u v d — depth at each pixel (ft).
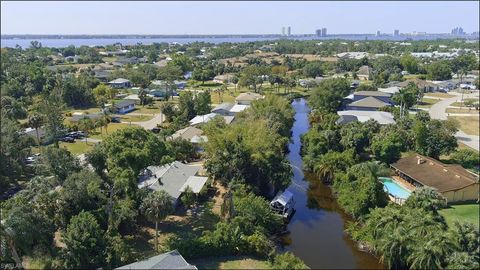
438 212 205.36
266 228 201.26
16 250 155.43
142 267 151.23
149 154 209.97
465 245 160.25
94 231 161.38
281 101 390.63
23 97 480.23
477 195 235.81
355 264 177.99
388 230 175.42
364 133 306.55
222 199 235.61
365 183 212.43
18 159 262.47
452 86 649.61
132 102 487.61
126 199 197.06
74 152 309.63
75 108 483.10
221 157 245.65
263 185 248.52
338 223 218.38
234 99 538.06
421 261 156.35
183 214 217.77
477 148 337.11
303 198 250.37
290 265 164.45
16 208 153.99
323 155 281.33
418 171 258.16
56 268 147.23
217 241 180.34
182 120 397.80
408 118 353.10
